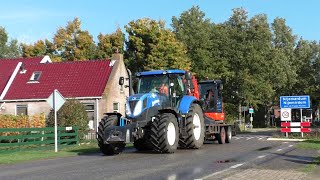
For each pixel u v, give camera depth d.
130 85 19.19
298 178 10.02
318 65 77.75
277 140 27.55
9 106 36.66
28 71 39.06
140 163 13.55
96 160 14.98
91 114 35.12
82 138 27.89
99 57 51.09
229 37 57.12
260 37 57.75
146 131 17.31
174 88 18.84
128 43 48.31
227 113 57.56
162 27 46.38
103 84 35.94
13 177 11.12
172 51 45.22
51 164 14.34
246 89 57.28
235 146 21.41
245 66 57.28
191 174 10.84
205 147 20.61
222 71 54.91
